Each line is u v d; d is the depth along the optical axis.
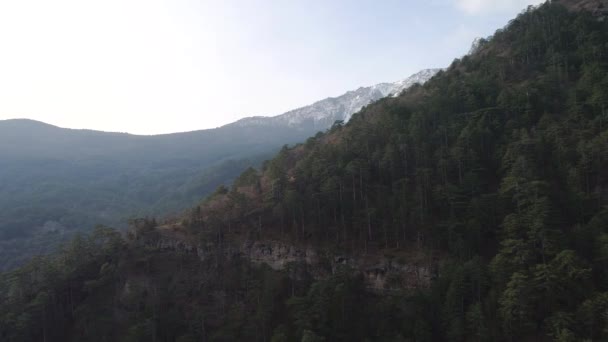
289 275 88.75
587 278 63.81
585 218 76.00
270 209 101.75
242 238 98.69
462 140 94.06
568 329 60.81
